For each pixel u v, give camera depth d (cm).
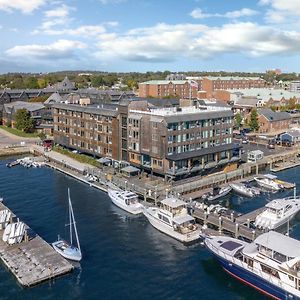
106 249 6594
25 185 10269
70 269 5766
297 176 11244
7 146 14988
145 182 9812
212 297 5288
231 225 7081
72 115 13000
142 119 10131
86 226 7550
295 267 5138
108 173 10662
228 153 11081
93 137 12162
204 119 10406
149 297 5238
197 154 10100
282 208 7619
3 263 6034
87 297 5212
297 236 7188
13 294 5244
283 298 5181
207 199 9025
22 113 17675
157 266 6047
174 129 9775
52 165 12238
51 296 5219
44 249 6362
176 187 9206
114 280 5628
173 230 7050
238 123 17762
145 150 10175
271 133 16812
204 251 6562
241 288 5538
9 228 6700
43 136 16288
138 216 8125
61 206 8638
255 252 5609
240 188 9588
